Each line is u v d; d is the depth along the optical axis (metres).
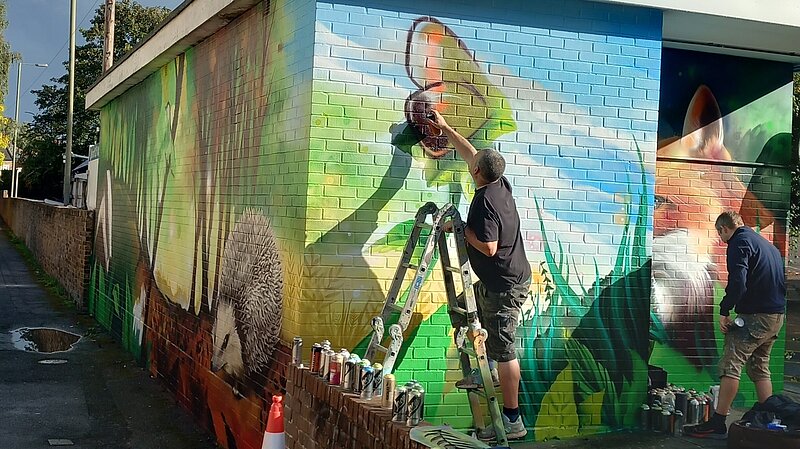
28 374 10.02
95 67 41.31
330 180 5.59
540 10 6.13
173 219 9.24
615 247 6.33
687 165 7.80
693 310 7.79
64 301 17.06
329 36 5.59
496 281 5.07
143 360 10.55
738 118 7.95
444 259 5.18
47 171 43.59
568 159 6.21
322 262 5.57
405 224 5.77
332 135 5.59
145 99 11.02
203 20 7.43
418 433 3.81
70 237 17.53
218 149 7.66
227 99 7.44
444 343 5.87
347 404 4.41
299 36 5.81
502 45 6.04
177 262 8.99
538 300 6.15
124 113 12.52
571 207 6.23
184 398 8.52
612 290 6.32
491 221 4.95
